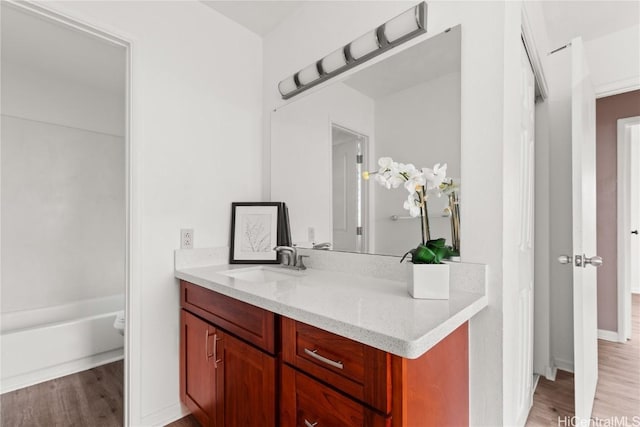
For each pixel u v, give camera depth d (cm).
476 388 112
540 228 209
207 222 182
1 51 228
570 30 202
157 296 160
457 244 119
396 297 108
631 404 172
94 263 292
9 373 197
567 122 213
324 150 170
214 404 138
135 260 152
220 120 190
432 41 128
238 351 123
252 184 208
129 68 154
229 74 196
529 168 161
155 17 162
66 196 278
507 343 111
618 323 263
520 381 142
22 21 191
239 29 203
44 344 211
